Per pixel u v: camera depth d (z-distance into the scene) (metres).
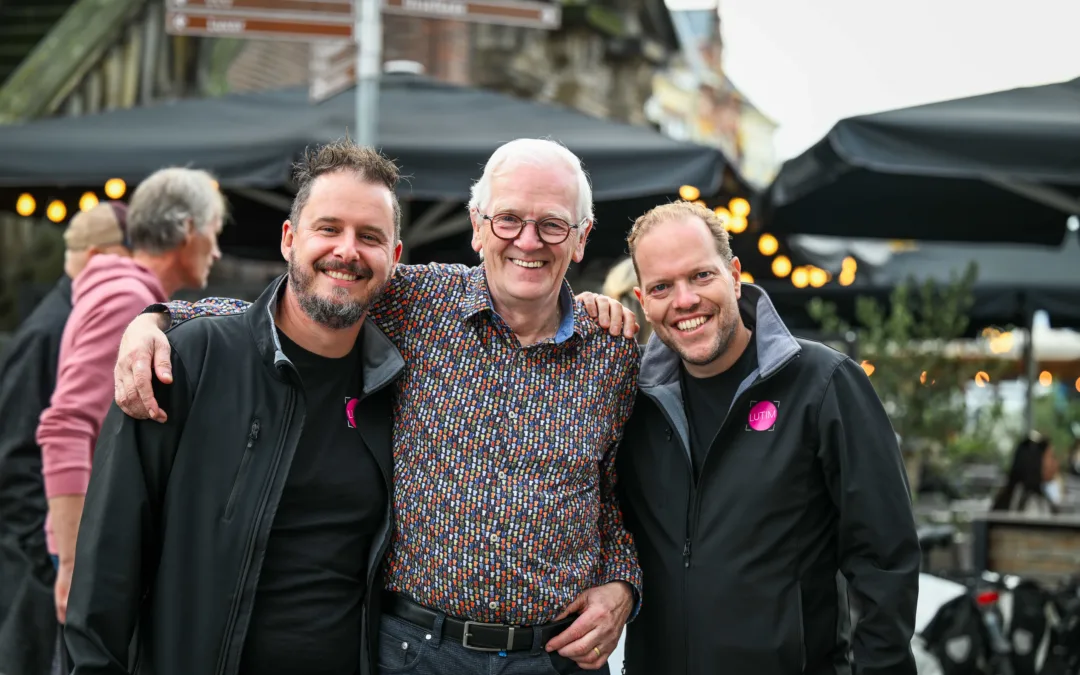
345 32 4.22
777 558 2.51
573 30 11.12
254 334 2.35
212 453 2.27
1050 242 5.58
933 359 6.94
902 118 3.84
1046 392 11.92
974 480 8.74
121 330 3.18
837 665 2.60
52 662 3.43
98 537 2.19
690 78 30.38
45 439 3.11
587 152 4.33
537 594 2.38
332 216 2.28
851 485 2.49
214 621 2.22
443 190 4.34
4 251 7.46
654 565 2.62
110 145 4.45
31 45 8.50
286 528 2.31
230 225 6.68
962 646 4.21
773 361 2.52
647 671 2.63
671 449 2.64
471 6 4.32
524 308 2.50
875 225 5.60
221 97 5.21
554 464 2.43
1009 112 3.90
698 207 2.61
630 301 3.25
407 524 2.40
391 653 2.41
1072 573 4.67
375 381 2.39
